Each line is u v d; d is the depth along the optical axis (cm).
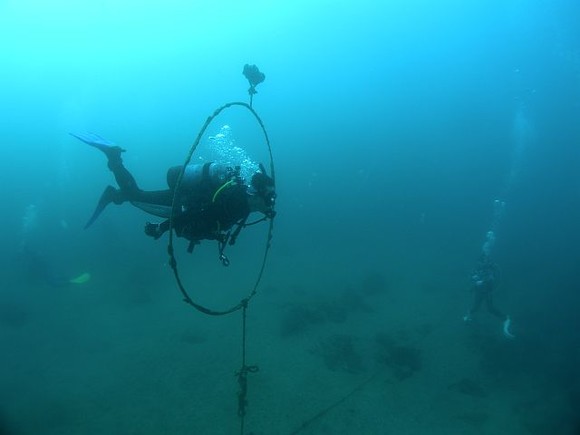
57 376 1019
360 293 1532
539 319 1270
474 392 923
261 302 1448
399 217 3147
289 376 970
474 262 1894
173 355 1086
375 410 852
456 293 1501
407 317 1307
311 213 3506
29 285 1731
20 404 906
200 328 1245
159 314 1376
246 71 372
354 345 1124
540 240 2236
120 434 791
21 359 1116
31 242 2630
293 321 1214
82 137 384
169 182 356
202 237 346
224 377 971
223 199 325
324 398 887
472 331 1195
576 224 2491
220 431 788
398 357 1045
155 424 817
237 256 2133
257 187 334
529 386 942
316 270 1845
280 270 1858
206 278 1775
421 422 821
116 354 1112
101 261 2080
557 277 1638
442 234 2528
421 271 1788
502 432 794
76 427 818
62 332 1270
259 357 1059
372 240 2406
